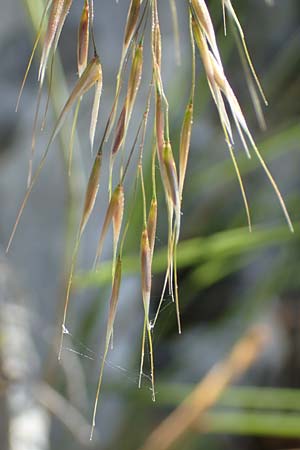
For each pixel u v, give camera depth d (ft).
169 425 1.49
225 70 2.77
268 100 2.60
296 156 2.66
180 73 1.94
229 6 0.79
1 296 1.30
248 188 2.54
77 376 1.39
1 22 2.00
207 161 2.35
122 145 0.78
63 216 1.85
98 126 1.85
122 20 2.09
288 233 1.37
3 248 1.80
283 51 2.71
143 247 0.79
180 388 1.58
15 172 1.88
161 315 1.90
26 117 1.94
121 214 0.79
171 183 0.78
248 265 2.58
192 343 2.42
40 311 1.72
